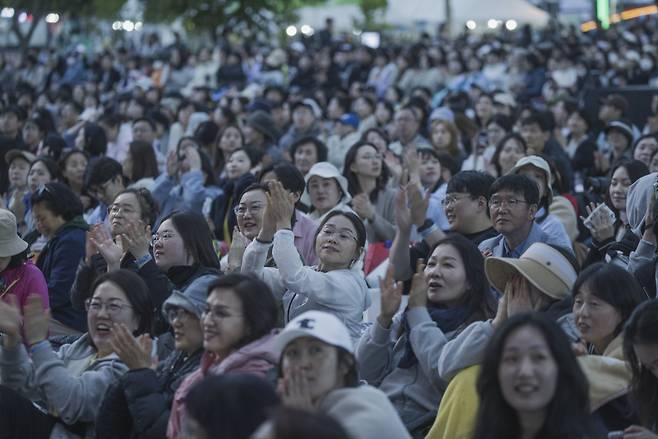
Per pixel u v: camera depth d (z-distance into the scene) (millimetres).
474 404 11250
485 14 77500
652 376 10531
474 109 35750
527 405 9281
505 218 14766
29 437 12320
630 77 46750
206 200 22344
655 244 14141
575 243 17953
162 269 14461
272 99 38531
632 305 11258
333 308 13820
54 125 35125
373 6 82000
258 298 11164
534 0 76750
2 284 15898
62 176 22266
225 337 11062
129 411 11703
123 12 76000
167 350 13094
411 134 28438
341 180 18734
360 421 9547
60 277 17078
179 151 22734
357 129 30656
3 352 12430
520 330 9398
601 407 10875
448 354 11648
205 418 8289
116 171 20484
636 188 15438
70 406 12250
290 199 14172
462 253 12688
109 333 12758
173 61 56562
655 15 74500
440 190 20406
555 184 19641
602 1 59312
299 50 66875
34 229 19656
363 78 54062
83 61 59281
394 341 12961
